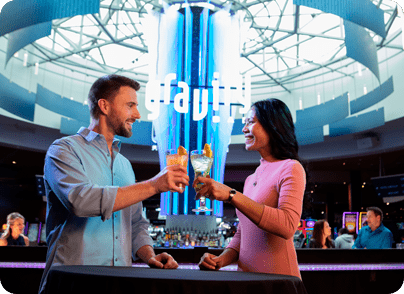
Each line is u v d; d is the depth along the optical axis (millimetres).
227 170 13742
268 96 11969
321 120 7688
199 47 5168
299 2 3396
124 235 1524
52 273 1046
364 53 4820
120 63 10680
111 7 7145
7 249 3250
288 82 10961
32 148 10375
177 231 5188
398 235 14328
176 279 870
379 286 3555
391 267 3586
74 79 11062
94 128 1577
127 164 1703
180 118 5113
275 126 1511
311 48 9531
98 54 10133
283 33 8688
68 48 9453
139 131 8586
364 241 4656
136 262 3141
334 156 11438
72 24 8172
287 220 1229
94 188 1224
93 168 1465
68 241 1358
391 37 9125
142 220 1706
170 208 5148
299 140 9328
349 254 3545
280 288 944
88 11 3426
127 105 1561
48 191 1433
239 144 12094
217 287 874
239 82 5148
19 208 13875
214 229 5312
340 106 7270
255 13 7852
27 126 10070
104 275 901
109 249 1432
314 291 3402
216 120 4973
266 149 1559
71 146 1414
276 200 1387
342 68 10633
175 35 5227
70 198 1209
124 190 1224
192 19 5207
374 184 9727
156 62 5164
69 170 1320
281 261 1330
